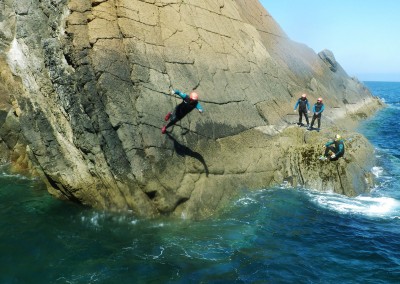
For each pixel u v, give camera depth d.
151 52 13.41
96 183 11.78
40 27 12.91
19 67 13.07
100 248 9.88
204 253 9.90
